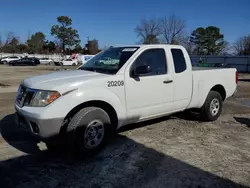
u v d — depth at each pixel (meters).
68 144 4.03
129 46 5.11
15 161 4.05
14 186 3.34
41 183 3.43
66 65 50.12
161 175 3.67
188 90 5.61
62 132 4.08
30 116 3.82
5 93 11.25
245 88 14.92
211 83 6.19
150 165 3.96
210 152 4.50
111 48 5.40
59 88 3.85
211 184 3.47
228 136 5.38
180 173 3.74
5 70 32.12
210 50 72.31
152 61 4.97
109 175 3.66
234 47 69.44
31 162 4.02
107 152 4.41
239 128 5.98
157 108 5.04
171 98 5.27
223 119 6.78
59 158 4.18
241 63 40.34
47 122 3.74
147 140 5.01
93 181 3.50
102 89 4.21
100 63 5.00
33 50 87.62
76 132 3.95
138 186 3.39
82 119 3.97
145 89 4.77
